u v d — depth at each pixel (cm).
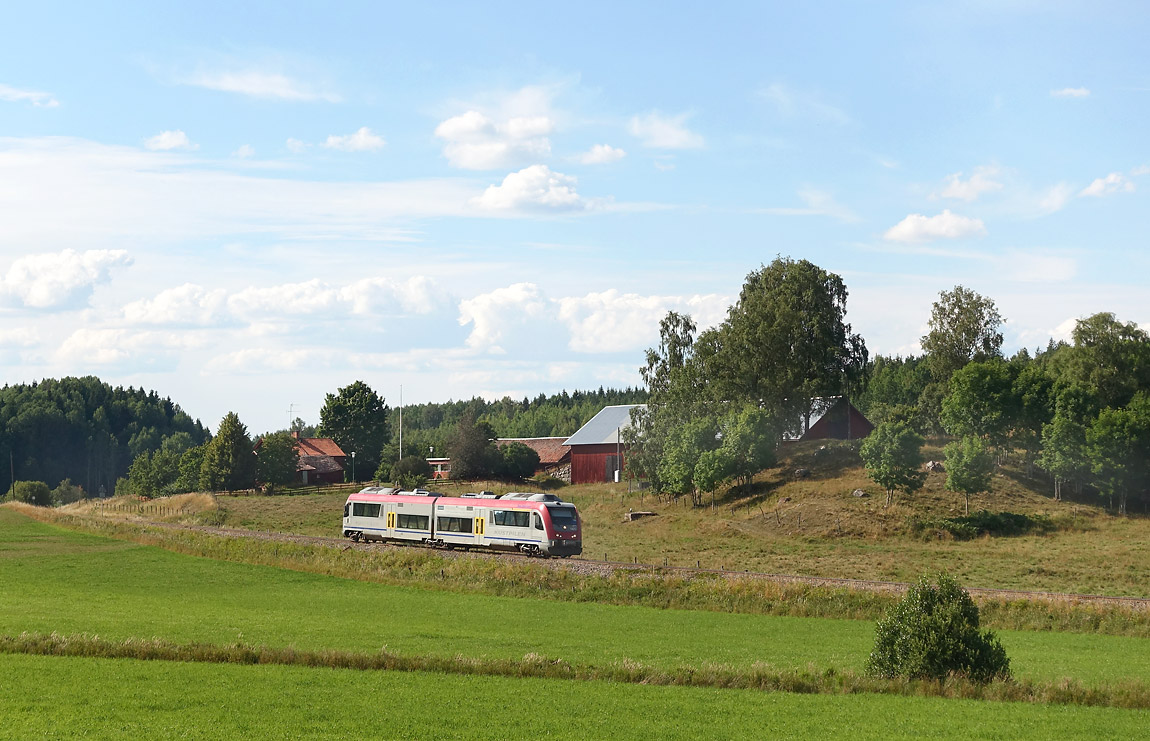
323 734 2064
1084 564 5772
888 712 2392
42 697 2323
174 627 3422
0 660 2770
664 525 8456
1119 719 2361
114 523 8038
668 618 4072
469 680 2698
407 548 6309
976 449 7462
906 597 2902
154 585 4934
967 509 7544
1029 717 2358
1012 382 9044
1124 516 7494
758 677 2741
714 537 7688
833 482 8762
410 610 4191
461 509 6519
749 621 4019
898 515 7612
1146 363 9544
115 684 2489
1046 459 8112
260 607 4216
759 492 9062
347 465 15588
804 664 3002
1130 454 7594
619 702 2458
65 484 16938
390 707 2323
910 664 2770
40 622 3419
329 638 3262
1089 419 8394
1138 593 4891
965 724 2269
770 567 5959
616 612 4222
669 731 2167
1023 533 7012
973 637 2773
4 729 2028
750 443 9125
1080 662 3127
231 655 2881
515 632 3597
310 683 2577
